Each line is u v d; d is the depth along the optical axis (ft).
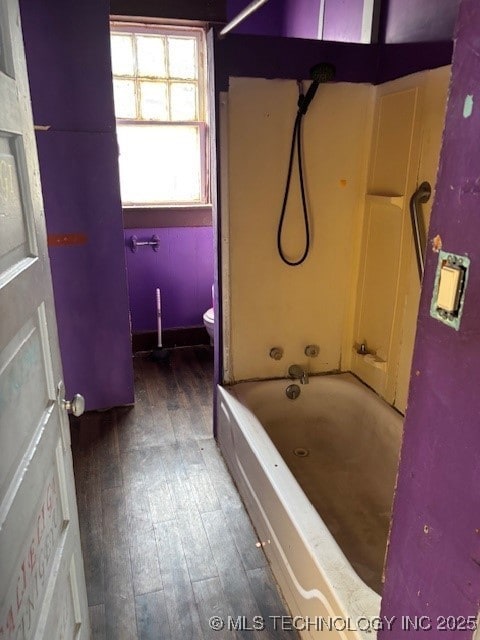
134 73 10.85
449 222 2.21
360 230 7.84
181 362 11.78
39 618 3.08
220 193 7.13
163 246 11.68
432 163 5.99
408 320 6.80
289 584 5.34
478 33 1.95
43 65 7.34
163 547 6.21
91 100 7.70
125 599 5.49
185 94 11.26
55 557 3.53
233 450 7.43
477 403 2.15
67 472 4.00
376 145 7.20
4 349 2.60
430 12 5.83
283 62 6.77
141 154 11.41
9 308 2.67
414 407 2.64
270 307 7.97
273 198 7.39
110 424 9.03
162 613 5.34
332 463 7.78
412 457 2.70
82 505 6.93
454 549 2.40
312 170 7.36
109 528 6.51
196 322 12.60
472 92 2.01
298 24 9.75
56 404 3.70
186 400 9.98
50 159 7.77
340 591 4.32
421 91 6.08
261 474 6.13
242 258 7.58
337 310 8.27
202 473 7.67
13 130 2.85
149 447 8.34
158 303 11.59
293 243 7.72
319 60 6.87
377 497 6.98
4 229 2.69
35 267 3.23
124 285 8.82
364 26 7.09
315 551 4.75
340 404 8.20
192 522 6.64
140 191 11.67
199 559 6.05
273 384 8.14
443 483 2.44
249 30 10.73
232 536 6.41
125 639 5.05
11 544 2.57
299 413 8.31
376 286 7.55
